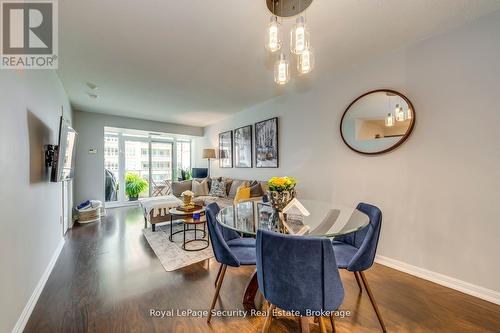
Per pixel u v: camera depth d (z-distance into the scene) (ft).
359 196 8.61
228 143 17.33
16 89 4.95
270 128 12.98
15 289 4.66
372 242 4.86
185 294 6.10
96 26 5.98
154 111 15.64
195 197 15.64
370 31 6.40
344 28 6.23
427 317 5.16
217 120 18.74
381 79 7.86
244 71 9.00
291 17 5.61
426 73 6.79
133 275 7.10
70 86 10.54
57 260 8.20
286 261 3.50
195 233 10.51
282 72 5.40
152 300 5.82
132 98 12.58
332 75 9.48
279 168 12.56
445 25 6.16
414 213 7.10
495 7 5.47
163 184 21.12
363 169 8.48
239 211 7.02
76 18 5.64
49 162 7.35
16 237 4.77
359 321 5.07
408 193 7.24
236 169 16.51
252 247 6.10
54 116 8.64
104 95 11.98
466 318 5.12
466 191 6.11
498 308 5.44
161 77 9.56
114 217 14.99
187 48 7.21
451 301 5.74
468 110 6.06
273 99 12.82
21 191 5.13
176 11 5.43
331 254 3.45
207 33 6.38
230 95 12.11
